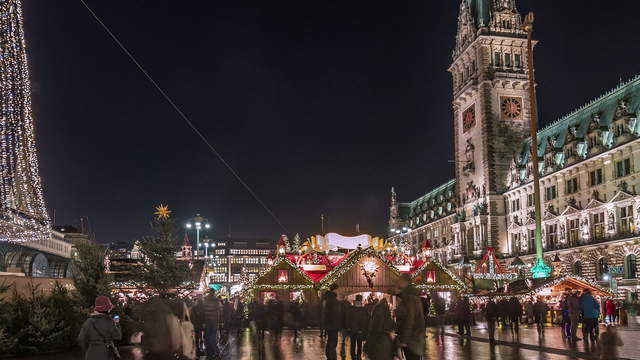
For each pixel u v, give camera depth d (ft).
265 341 127.03
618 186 266.36
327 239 203.31
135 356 86.22
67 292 101.40
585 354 85.66
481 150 381.40
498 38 381.19
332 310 75.20
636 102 269.23
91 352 47.37
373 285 191.21
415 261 205.98
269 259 204.74
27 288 103.81
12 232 134.21
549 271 192.24
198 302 96.48
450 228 477.77
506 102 380.99
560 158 325.01
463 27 411.13
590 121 303.07
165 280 144.46
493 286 255.70
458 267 326.03
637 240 248.73
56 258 210.79
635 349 92.84
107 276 105.19
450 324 189.26
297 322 134.10
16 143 103.19
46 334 88.79
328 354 75.10
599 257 275.18
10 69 93.71
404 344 45.39
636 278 248.32
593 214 285.23
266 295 189.57
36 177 114.83
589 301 98.07
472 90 393.29
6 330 86.79
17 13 92.17
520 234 351.25
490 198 370.73
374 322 49.19
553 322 170.81
